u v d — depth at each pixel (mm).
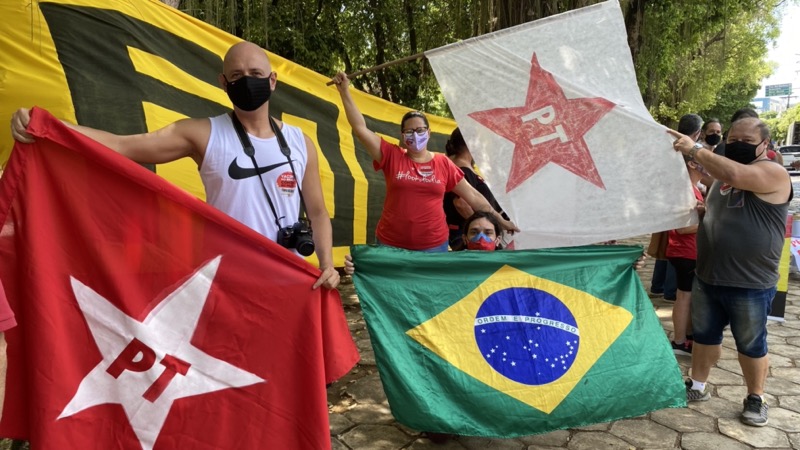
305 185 2430
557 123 3357
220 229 2172
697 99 20188
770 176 3014
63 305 1968
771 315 5520
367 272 2746
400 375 2623
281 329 2252
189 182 4309
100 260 2016
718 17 13500
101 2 4168
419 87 13828
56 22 3895
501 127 3363
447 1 12023
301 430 2246
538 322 2918
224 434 2168
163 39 4520
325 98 5945
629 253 3215
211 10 7086
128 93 4047
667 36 12477
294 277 2268
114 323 2039
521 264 3010
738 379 3988
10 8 3785
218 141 2162
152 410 2084
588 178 3383
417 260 2812
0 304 1541
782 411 3529
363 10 12188
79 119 3766
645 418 3410
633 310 3109
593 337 2963
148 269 2094
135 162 2113
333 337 2389
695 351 3588
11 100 3654
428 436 3172
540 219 3432
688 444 3113
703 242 3377
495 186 3395
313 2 11312
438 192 3676
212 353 2172
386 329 2689
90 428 2002
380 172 6145
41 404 1895
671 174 3365
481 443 3102
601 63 3369
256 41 9883
